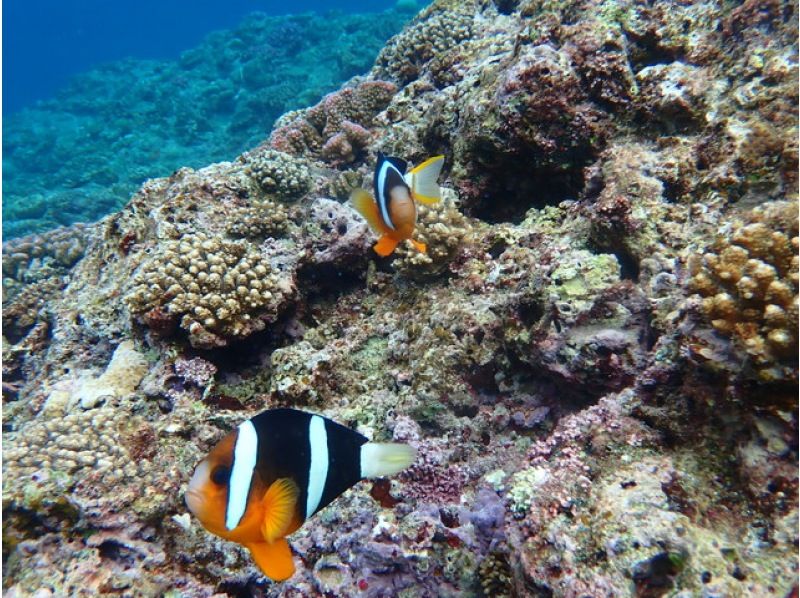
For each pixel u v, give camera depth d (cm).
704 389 34
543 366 46
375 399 55
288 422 24
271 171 85
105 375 61
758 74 49
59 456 44
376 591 42
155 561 42
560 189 65
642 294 44
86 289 77
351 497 46
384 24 314
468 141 67
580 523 33
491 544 41
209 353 63
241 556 44
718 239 38
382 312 67
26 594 37
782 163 43
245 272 63
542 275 49
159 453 51
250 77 310
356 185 87
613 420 38
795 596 27
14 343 99
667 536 30
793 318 29
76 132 329
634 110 56
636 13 59
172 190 81
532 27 64
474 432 51
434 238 61
